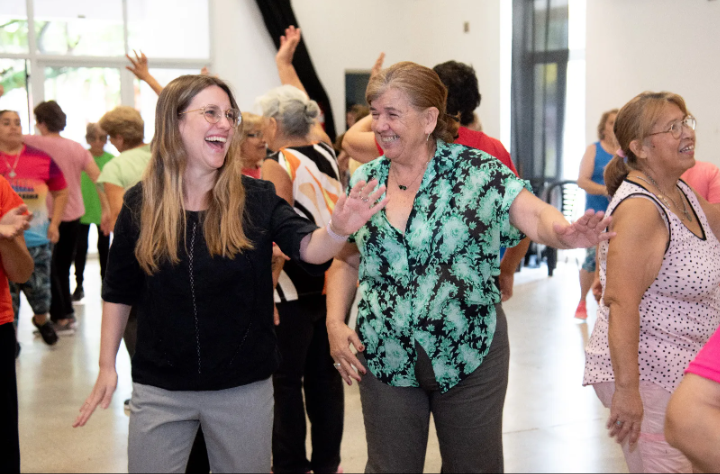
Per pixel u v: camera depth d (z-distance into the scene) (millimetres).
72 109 9594
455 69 2271
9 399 2314
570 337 4793
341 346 2025
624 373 1761
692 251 1816
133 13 9586
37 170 4566
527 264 6777
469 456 1966
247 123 3244
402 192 1920
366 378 2006
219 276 1800
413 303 1880
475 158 1864
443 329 1869
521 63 4508
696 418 1084
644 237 1779
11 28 9273
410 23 5227
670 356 1842
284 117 2680
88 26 9508
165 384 1867
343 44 9055
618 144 1973
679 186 1949
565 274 6516
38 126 5453
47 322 5090
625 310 1768
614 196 1883
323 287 2676
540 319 5203
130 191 1893
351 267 2154
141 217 1827
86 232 6582
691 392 1104
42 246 4855
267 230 1854
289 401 2668
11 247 2203
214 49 9578
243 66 9586
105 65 9586
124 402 3904
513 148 4664
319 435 2768
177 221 1801
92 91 9609
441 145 1907
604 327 1979
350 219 1667
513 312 5406
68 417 3709
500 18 4508
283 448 2689
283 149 2629
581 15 4441
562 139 4695
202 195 1853
